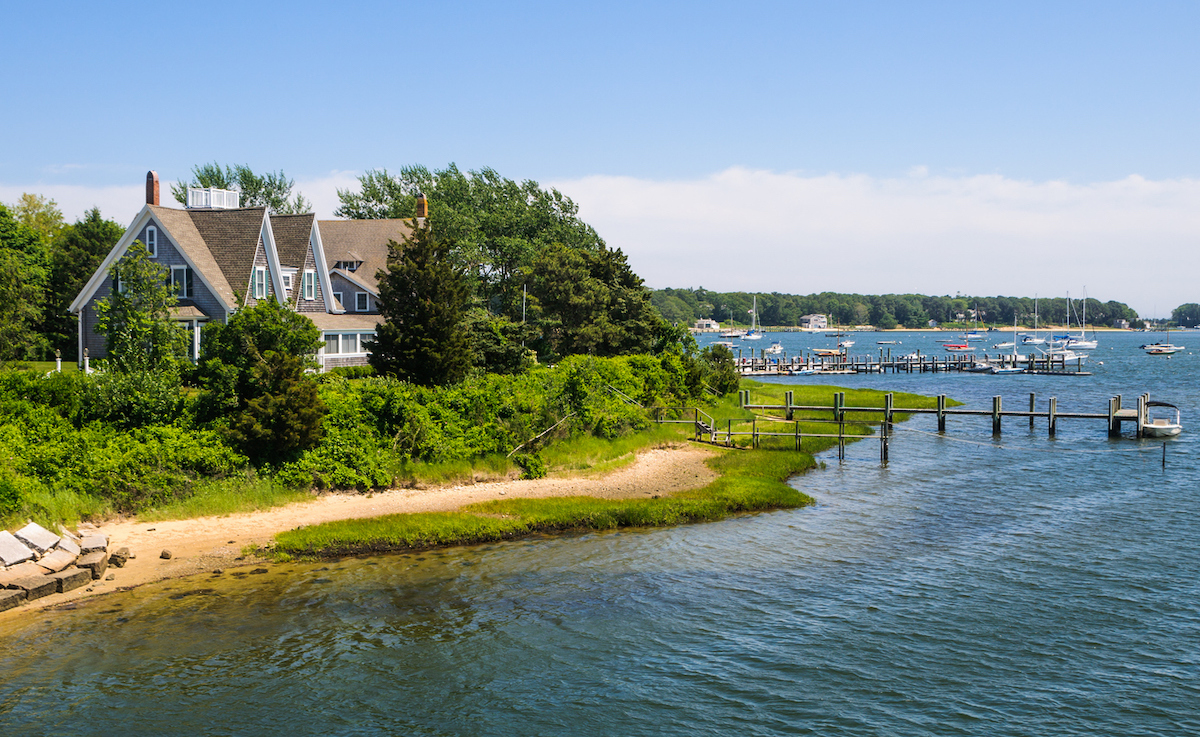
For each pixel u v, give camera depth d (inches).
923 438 1984.5
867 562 975.0
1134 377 4291.3
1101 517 1190.3
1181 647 740.7
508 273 3540.8
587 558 973.8
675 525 1131.9
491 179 3929.6
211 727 582.2
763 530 1112.2
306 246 2288.4
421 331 1582.2
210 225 2140.7
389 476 1243.2
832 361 4918.8
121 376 1278.3
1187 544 1048.2
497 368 2021.4
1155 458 1690.5
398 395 1343.5
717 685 663.8
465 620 778.8
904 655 722.2
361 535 976.9
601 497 1248.8
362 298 2581.2
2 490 941.2
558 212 3882.9
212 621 753.0
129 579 844.0
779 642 745.6
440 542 1012.5
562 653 715.4
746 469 1489.9
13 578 792.3
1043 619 802.8
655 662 702.5
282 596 818.8
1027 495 1338.6
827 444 1834.4
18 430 1123.3
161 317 1736.0
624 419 1722.4
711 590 874.8
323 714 605.3
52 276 2696.9
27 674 644.1
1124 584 900.0
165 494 1060.5
